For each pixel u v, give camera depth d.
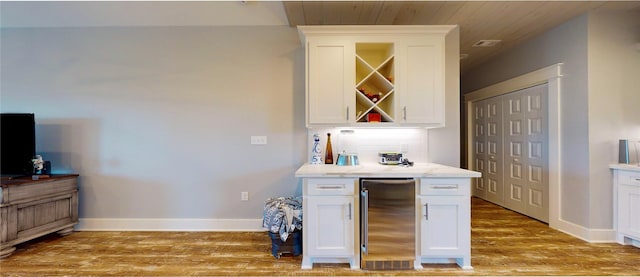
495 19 3.30
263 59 3.56
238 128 3.57
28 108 3.57
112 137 3.57
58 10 3.38
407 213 2.54
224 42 3.56
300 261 2.72
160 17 3.47
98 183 3.58
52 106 3.57
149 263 2.67
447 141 3.38
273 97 3.56
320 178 2.58
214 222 3.58
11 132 3.27
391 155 3.23
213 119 3.57
